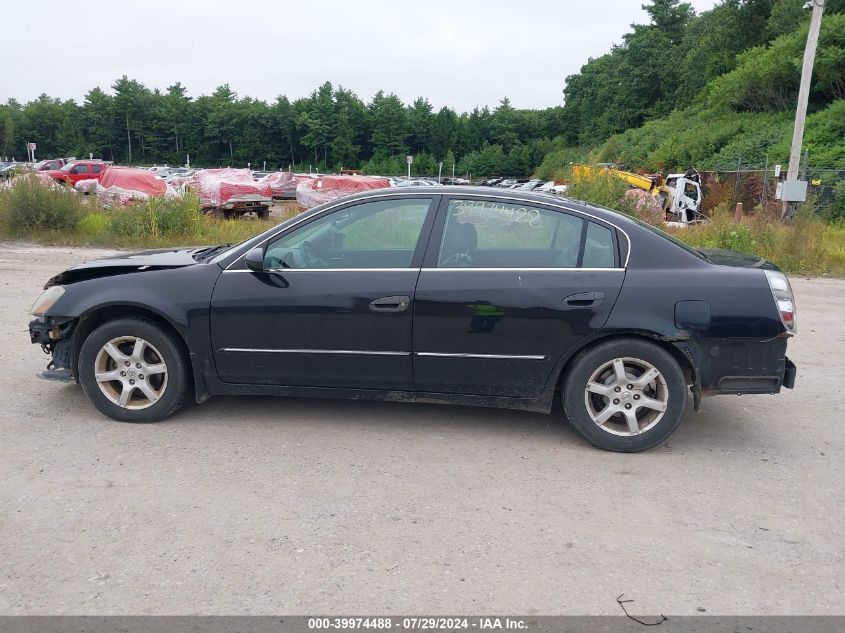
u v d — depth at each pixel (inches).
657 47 2950.3
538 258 180.4
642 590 120.4
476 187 190.1
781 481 165.3
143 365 189.5
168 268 191.8
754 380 174.7
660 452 181.6
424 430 192.7
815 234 581.6
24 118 4601.4
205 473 162.1
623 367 177.3
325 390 187.5
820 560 131.2
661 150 1955.0
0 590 117.0
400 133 4414.4
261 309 183.0
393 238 185.6
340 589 118.9
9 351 259.4
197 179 906.1
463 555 130.1
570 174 745.6
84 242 625.9
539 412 200.7
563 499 153.5
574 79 4015.8
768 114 1731.1
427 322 178.5
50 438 179.9
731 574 126.0
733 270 177.2
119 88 4542.3
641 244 179.3
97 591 117.0
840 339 315.0
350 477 161.9
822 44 1574.8
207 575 122.0
